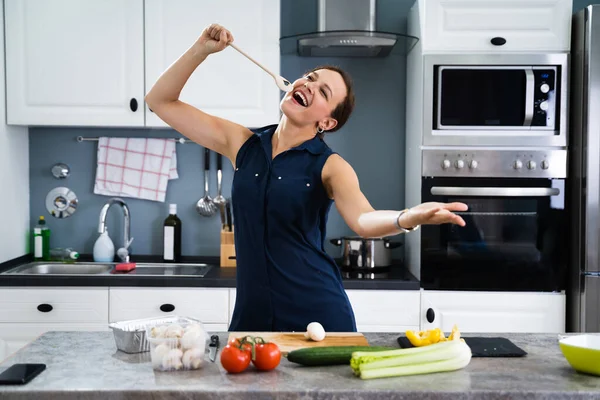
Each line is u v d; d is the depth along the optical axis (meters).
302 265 1.92
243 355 1.43
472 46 3.03
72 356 1.57
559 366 1.53
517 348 1.65
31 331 2.96
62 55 3.18
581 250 2.99
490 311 3.05
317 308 1.92
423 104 3.04
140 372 1.44
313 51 3.36
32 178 3.58
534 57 3.02
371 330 3.00
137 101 3.18
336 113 1.95
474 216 3.06
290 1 3.51
